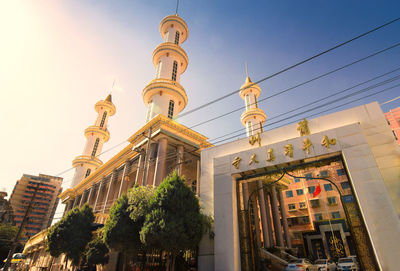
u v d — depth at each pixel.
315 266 20.55
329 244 36.72
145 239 14.16
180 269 16.58
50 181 97.25
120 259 20.11
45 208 88.81
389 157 12.20
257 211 28.98
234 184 16.91
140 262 18.48
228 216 15.70
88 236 24.44
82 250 23.58
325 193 39.59
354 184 12.27
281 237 32.19
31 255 49.91
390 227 10.83
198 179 27.05
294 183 43.91
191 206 15.50
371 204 11.56
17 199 87.56
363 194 11.90
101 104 58.28
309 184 41.69
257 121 45.72
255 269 15.05
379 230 10.99
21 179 92.06
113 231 16.38
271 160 15.51
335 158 13.70
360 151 12.77
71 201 51.62
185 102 33.50
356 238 12.44
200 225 15.34
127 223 16.67
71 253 23.06
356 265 19.55
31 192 91.00
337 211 37.62
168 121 26.58
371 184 11.89
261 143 16.86
